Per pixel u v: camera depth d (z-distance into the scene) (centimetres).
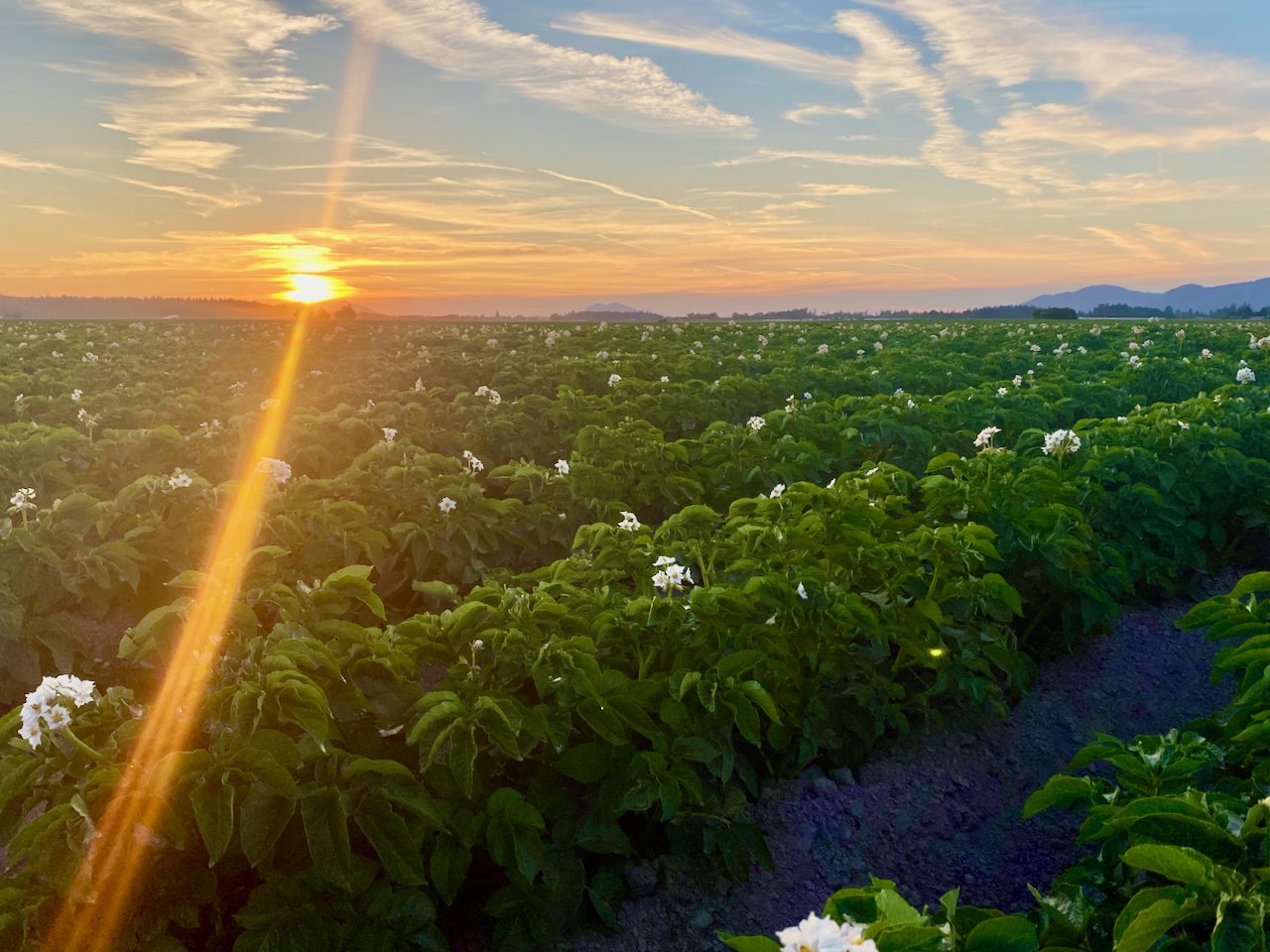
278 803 403
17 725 415
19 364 2291
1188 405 1215
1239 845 325
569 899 475
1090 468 977
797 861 552
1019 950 286
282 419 1548
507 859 456
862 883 546
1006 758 675
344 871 397
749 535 665
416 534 900
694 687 532
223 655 462
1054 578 766
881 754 653
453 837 453
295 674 426
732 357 2392
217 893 430
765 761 598
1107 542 879
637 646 566
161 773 383
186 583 538
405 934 426
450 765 434
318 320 5253
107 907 382
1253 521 1019
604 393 2005
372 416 1434
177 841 378
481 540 931
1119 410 1636
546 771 505
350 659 484
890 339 3447
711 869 527
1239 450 1107
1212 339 2925
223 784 389
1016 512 797
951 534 678
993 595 670
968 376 2023
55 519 817
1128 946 289
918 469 1260
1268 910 285
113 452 1177
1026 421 1404
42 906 375
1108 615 843
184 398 1586
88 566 771
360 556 899
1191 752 455
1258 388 1553
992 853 586
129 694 453
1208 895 299
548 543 995
